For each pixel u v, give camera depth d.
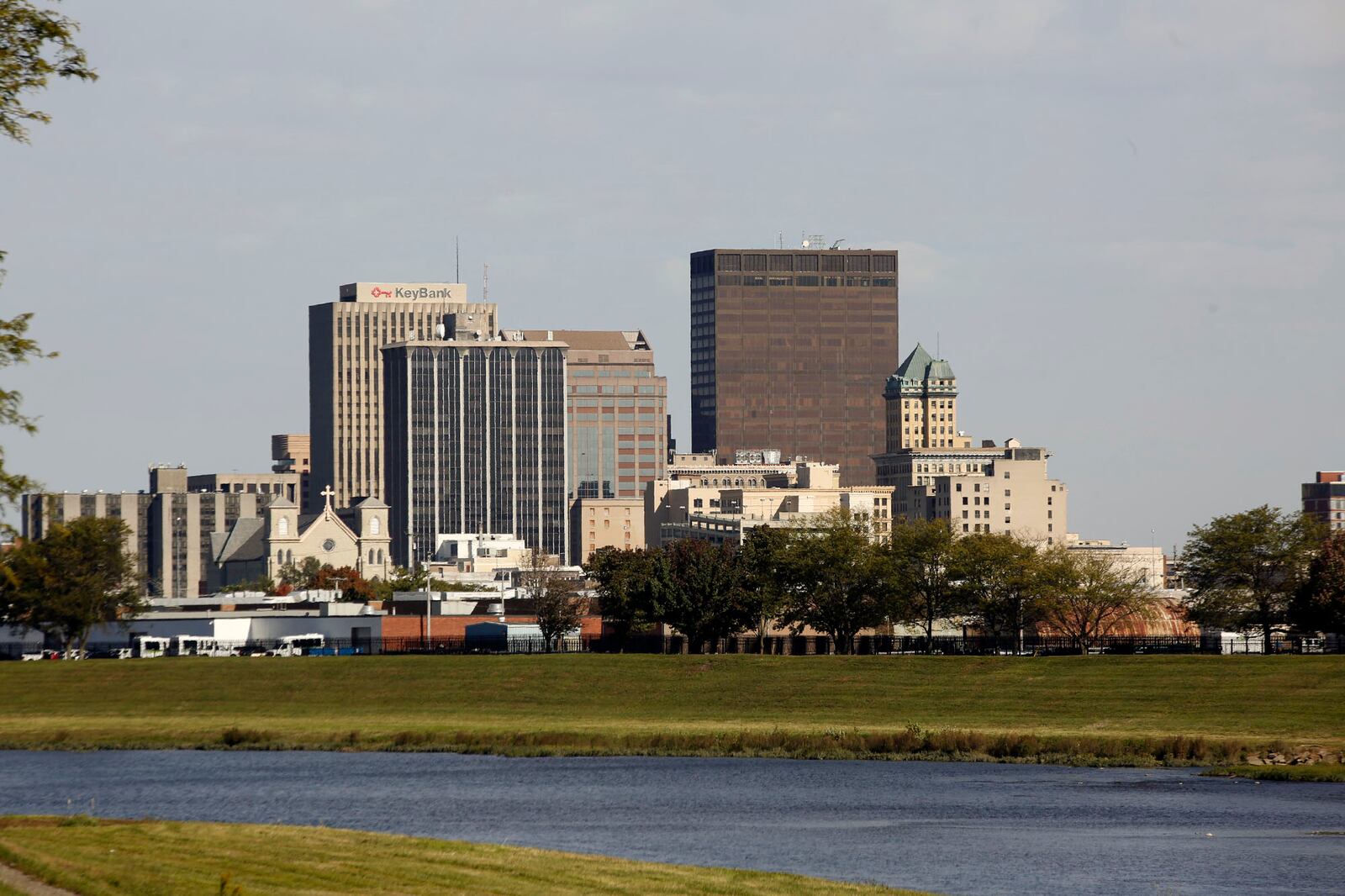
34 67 150.88
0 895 155.12
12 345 147.75
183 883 165.38
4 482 148.88
